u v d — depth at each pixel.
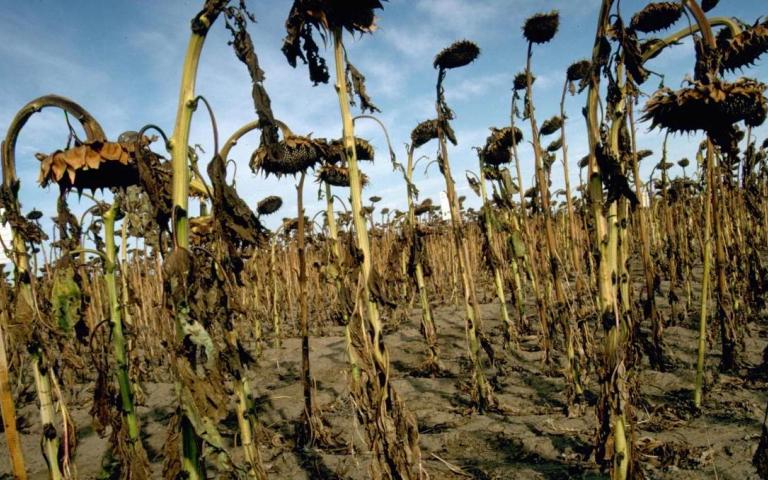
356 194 2.45
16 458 1.87
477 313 4.62
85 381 6.66
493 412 4.50
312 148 3.23
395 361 6.84
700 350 4.03
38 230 1.97
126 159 1.94
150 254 6.89
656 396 4.38
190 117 1.78
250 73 1.94
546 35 4.43
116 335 2.24
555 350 6.25
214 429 1.73
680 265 7.88
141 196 3.83
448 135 4.48
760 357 5.04
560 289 4.34
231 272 2.43
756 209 5.45
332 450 3.95
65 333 2.03
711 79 2.41
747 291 5.65
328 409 5.02
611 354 2.25
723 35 3.25
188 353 1.74
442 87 4.44
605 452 2.28
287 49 2.41
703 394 4.27
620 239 2.59
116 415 2.20
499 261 6.41
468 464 3.54
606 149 2.08
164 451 1.86
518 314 7.31
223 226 2.29
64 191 2.05
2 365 1.87
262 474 2.62
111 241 2.33
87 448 4.56
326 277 4.14
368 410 2.44
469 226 12.33
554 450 3.57
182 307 1.72
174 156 1.76
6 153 1.90
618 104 2.34
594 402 4.42
